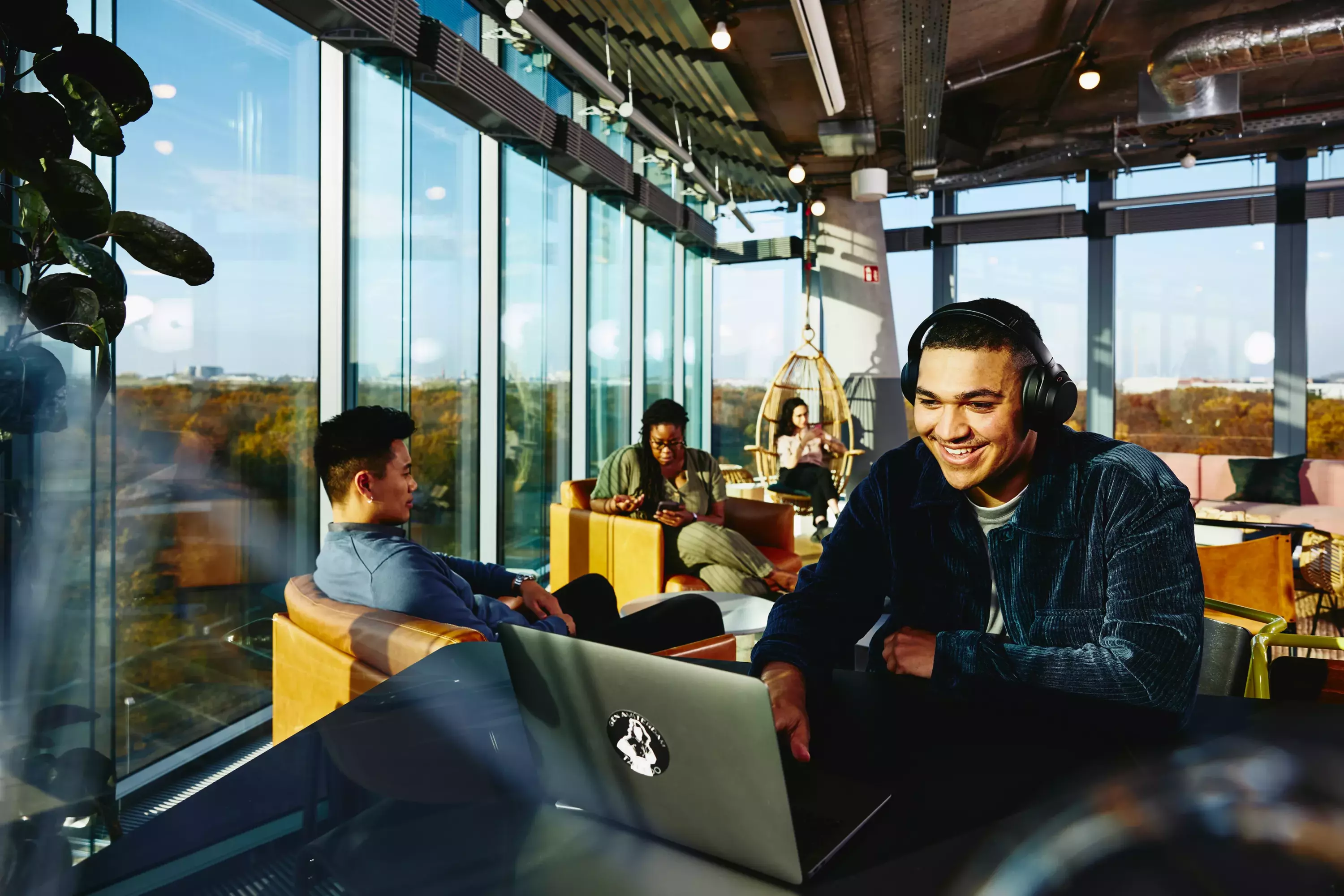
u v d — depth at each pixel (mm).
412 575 1558
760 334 8148
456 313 3865
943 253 7832
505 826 700
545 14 4039
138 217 1297
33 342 1426
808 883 594
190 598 2379
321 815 722
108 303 1305
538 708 734
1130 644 889
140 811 2107
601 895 582
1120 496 966
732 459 8211
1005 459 949
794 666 1002
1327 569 4012
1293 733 868
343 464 1682
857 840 654
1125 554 943
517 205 4336
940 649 976
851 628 1152
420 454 3684
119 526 2170
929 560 1120
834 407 7105
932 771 784
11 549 1534
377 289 2969
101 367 1295
